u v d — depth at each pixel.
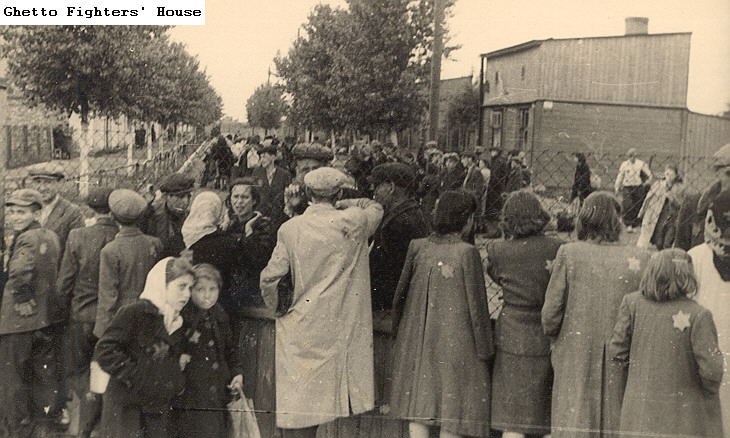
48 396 4.02
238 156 3.90
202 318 3.74
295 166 3.87
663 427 3.44
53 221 3.97
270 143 3.93
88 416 3.84
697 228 3.75
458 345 3.51
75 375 3.99
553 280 3.45
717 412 3.44
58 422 4.00
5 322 4.02
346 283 3.57
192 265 3.73
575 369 3.45
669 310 3.41
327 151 3.88
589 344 3.45
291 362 3.59
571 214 3.63
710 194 3.76
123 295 3.87
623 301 3.42
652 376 3.43
